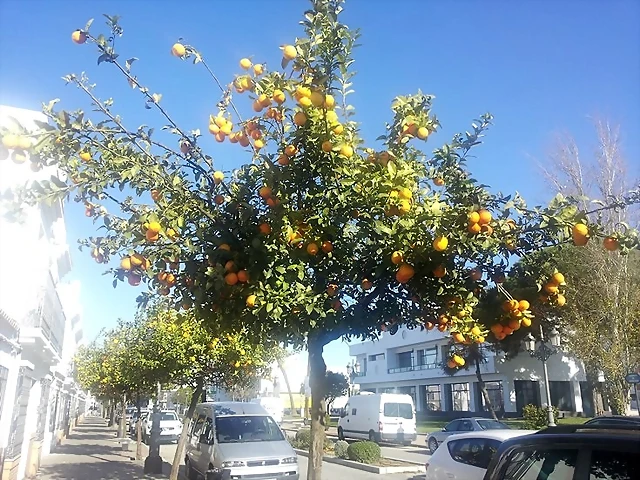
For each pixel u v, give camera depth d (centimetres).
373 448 1770
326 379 520
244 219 443
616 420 764
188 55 467
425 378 4988
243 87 457
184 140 486
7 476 1091
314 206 454
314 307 443
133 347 1723
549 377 4144
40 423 1727
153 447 1512
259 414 1344
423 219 402
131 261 475
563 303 480
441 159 472
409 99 446
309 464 501
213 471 1162
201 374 1298
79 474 1480
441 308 487
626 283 2036
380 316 510
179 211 459
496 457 417
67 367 3250
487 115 466
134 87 444
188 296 498
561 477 352
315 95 416
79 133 432
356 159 446
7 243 1245
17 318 1218
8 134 399
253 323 501
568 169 2106
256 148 482
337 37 424
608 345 2102
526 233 440
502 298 477
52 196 423
